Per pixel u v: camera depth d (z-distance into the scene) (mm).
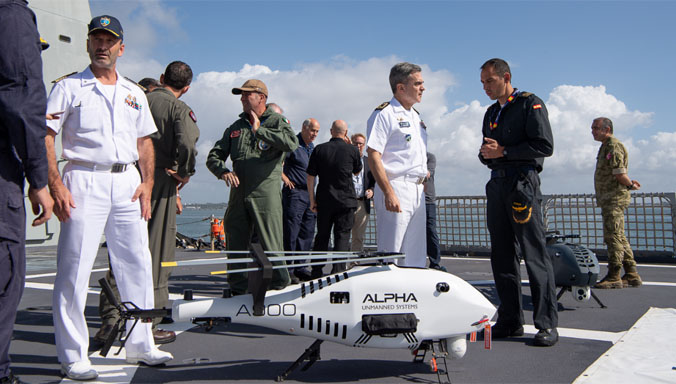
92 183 2748
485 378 2670
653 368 2732
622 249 5789
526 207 3475
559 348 3279
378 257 2631
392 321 2486
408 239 3602
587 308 4602
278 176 3953
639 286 5871
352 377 2691
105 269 7387
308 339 3611
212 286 5891
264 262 2342
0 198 2143
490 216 3777
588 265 4523
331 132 6008
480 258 9531
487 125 3912
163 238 3607
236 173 3965
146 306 2977
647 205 8539
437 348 2754
